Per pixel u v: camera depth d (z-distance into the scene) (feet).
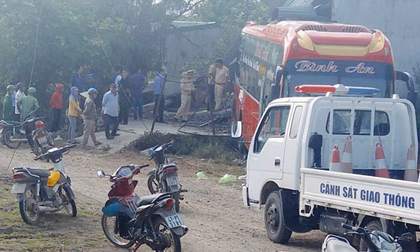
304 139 31.24
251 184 35.65
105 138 71.46
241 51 73.97
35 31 84.12
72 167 57.26
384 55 48.24
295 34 49.16
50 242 29.53
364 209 26.14
